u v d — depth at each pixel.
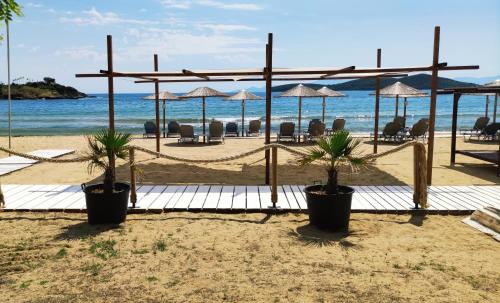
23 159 11.34
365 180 8.87
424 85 103.62
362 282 4.02
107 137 5.75
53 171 9.89
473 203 6.73
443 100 72.31
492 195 7.32
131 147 6.11
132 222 5.93
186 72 7.91
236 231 5.55
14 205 6.57
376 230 5.61
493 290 3.86
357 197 7.21
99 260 4.54
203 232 5.50
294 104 64.44
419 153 6.29
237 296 3.73
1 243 5.05
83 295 3.75
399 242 5.14
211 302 3.62
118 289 3.86
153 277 4.12
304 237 5.31
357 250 4.86
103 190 5.89
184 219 6.08
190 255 4.70
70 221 5.96
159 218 6.13
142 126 28.14
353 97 89.12
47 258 4.59
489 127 16.12
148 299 3.68
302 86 16.62
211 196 7.19
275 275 4.17
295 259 4.59
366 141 16.14
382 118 34.00
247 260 4.56
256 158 11.88
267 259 4.59
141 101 82.00
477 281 4.05
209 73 7.92
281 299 3.68
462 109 48.38
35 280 4.06
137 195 7.24
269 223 5.91
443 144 15.36
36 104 70.25
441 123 29.08
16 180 8.81
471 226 5.78
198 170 9.95
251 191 7.56
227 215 6.30
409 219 6.13
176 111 48.31
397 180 8.86
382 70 7.84
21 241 5.12
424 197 6.34
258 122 18.09
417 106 56.44
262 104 66.19
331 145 5.49
